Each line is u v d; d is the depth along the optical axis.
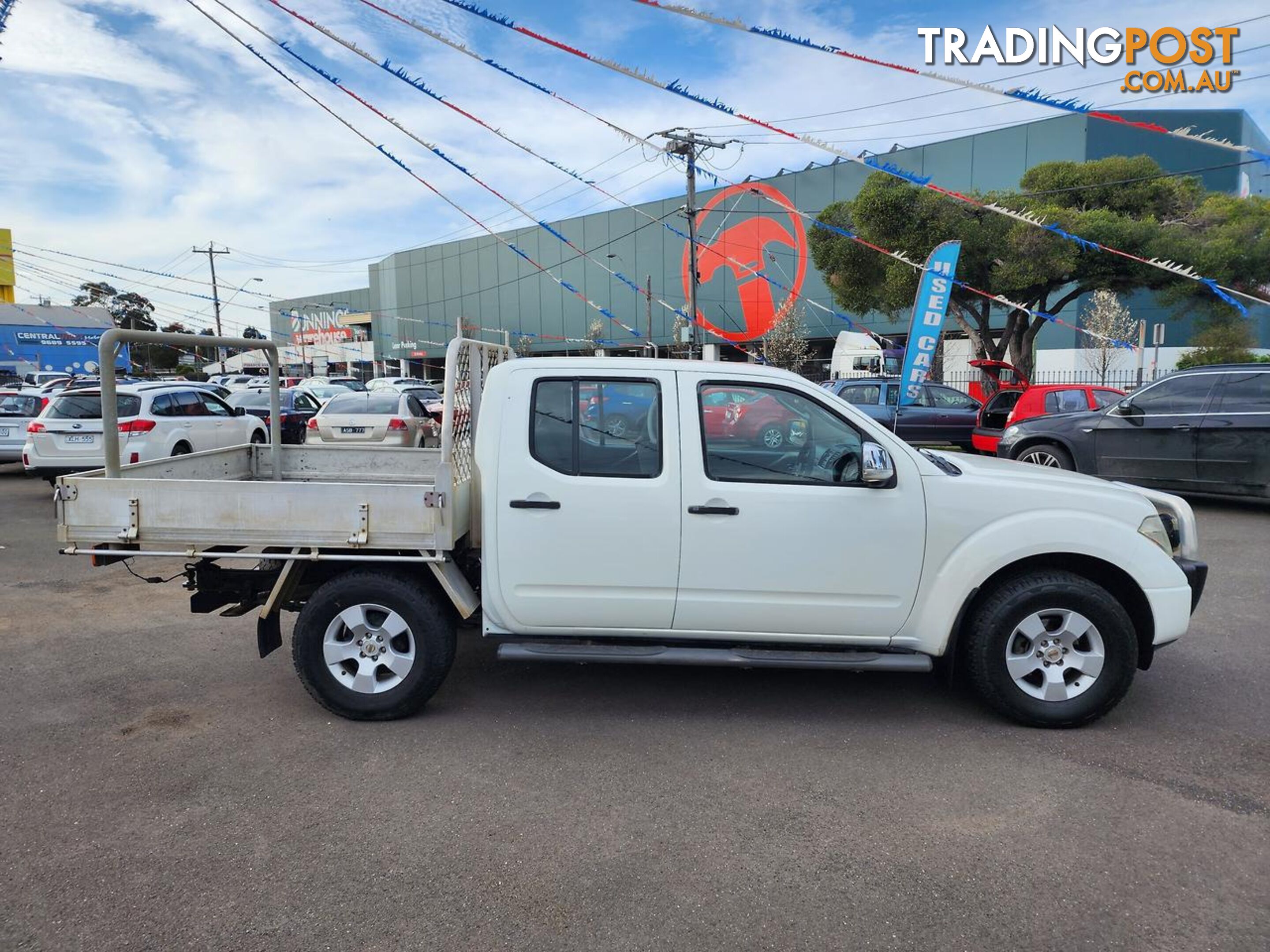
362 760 3.88
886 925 2.71
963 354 32.50
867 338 31.48
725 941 2.63
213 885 2.92
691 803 3.49
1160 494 4.62
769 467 4.17
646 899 2.84
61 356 34.53
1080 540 4.05
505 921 2.73
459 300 57.16
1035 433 11.29
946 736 4.13
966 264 21.53
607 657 4.14
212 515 4.12
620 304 47.53
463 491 4.34
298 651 4.24
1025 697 4.14
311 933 2.66
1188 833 3.23
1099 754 3.92
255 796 3.54
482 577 4.35
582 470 4.14
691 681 4.91
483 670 5.07
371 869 3.01
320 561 4.27
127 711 4.44
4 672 5.02
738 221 40.59
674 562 4.11
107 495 4.13
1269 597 6.52
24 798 3.52
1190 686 4.75
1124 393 14.32
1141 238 19.59
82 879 2.95
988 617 4.10
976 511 4.09
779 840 3.21
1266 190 30.77
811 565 4.10
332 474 5.93
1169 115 28.45
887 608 4.14
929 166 34.97
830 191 37.75
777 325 34.00
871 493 4.09
